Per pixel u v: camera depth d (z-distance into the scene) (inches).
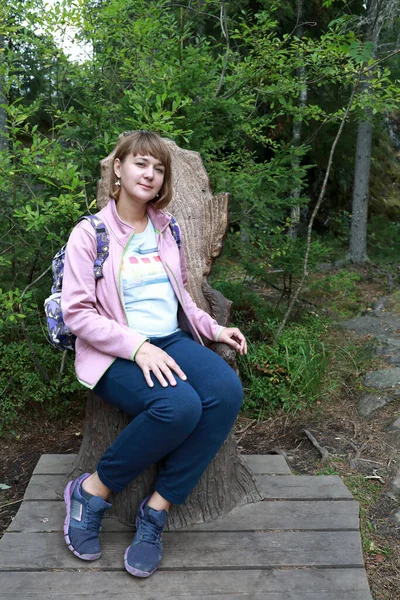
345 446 121.3
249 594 72.1
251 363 148.3
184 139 133.0
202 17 195.5
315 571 76.5
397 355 166.6
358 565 77.7
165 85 134.0
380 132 389.1
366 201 303.6
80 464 94.0
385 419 130.7
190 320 84.4
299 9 244.7
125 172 78.4
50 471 103.0
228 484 90.2
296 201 167.3
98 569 76.0
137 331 78.5
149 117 131.3
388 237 345.1
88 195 143.6
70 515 78.0
